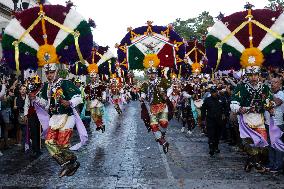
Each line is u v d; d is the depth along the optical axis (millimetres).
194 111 13430
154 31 9570
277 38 7504
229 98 11148
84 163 8836
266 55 7602
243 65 7617
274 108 7512
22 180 7281
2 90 10016
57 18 6910
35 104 7336
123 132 14844
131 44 9570
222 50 7707
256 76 7477
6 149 10672
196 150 10547
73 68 14133
